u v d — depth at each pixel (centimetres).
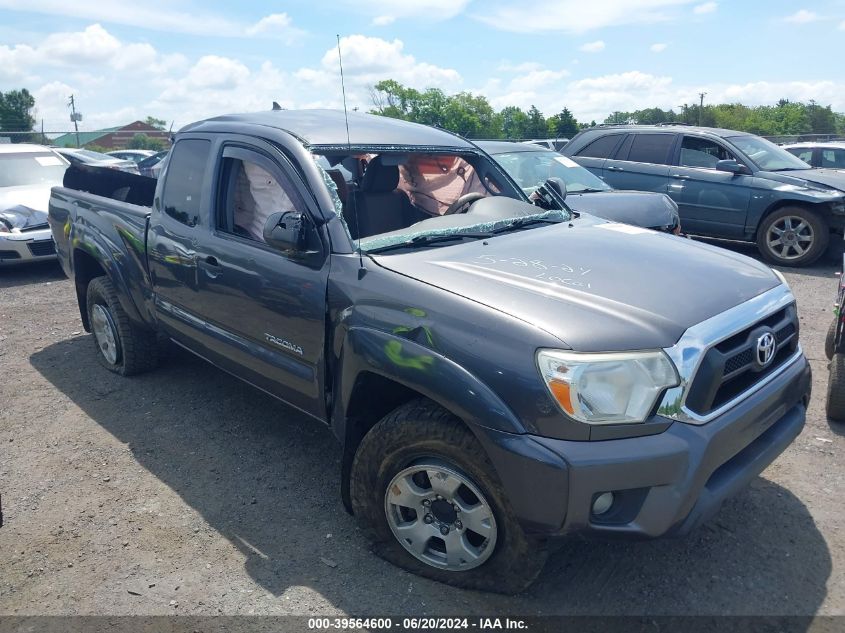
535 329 251
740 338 274
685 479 243
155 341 523
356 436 319
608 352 244
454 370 259
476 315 264
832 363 442
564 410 239
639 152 1046
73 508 364
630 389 241
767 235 952
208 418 466
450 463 273
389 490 297
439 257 315
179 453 421
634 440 241
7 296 805
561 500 240
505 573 274
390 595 292
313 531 340
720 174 972
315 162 347
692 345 251
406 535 299
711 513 259
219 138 401
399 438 285
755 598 287
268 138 369
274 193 358
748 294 296
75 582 306
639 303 270
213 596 295
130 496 374
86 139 4169
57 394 510
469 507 276
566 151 1126
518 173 775
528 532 253
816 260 951
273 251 348
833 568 304
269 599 292
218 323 393
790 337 309
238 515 355
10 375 549
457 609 283
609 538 246
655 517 243
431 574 298
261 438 438
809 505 354
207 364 561
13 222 876
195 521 350
